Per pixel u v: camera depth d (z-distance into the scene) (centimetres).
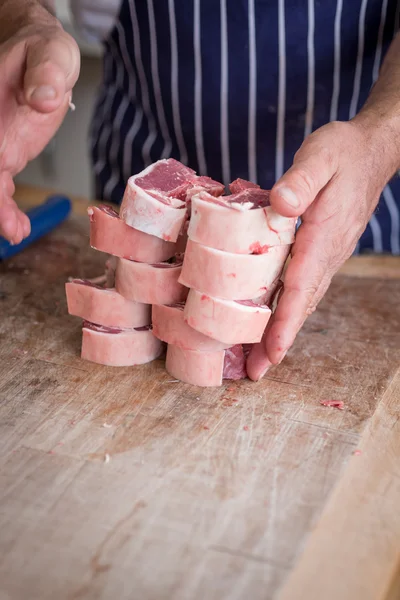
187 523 107
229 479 116
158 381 143
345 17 186
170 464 119
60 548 101
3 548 101
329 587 98
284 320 133
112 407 134
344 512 112
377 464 123
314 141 133
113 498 111
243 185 139
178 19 191
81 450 122
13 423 128
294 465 120
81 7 209
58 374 144
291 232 132
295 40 188
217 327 132
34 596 94
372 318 171
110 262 152
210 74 196
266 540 104
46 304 172
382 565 103
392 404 140
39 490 112
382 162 144
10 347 154
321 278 136
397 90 155
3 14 160
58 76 121
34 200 234
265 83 194
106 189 230
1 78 136
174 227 135
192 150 209
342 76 194
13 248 194
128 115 218
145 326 149
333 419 133
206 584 96
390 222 206
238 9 185
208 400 137
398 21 192
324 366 150
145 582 96
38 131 156
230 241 126
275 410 135
